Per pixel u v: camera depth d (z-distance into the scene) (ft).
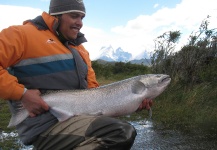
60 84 4.56
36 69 4.42
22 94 4.17
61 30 4.72
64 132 4.23
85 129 4.06
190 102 11.60
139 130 9.27
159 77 5.23
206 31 14.26
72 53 4.75
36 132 4.30
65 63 4.61
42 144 4.37
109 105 4.72
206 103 11.41
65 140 4.19
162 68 14.26
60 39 4.73
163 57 14.53
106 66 31.37
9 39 4.19
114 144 3.87
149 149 7.58
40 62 4.43
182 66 13.80
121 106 4.82
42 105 4.26
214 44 14.02
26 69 4.41
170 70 13.99
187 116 10.58
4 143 7.98
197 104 11.55
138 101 4.99
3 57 4.11
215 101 11.47
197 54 13.87
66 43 4.76
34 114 4.31
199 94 12.04
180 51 14.42
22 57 4.38
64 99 4.46
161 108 11.51
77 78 4.74
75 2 4.66
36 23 4.57
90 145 3.97
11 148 7.68
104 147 3.90
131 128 4.03
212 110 10.52
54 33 4.66
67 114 4.39
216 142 8.11
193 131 9.09
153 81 5.14
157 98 12.44
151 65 14.90
